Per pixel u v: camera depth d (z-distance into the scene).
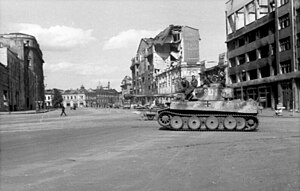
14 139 19.52
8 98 85.62
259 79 52.69
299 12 42.91
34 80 128.25
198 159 11.40
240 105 22.70
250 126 22.59
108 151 13.77
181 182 8.20
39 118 48.16
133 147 14.88
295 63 43.25
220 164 10.41
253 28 54.47
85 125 30.50
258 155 11.93
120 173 9.40
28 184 8.35
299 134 18.83
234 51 61.88
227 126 22.69
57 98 171.38
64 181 8.59
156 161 11.18
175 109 23.53
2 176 9.37
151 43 100.25
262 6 54.12
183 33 87.38
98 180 8.61
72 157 12.43
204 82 24.94
